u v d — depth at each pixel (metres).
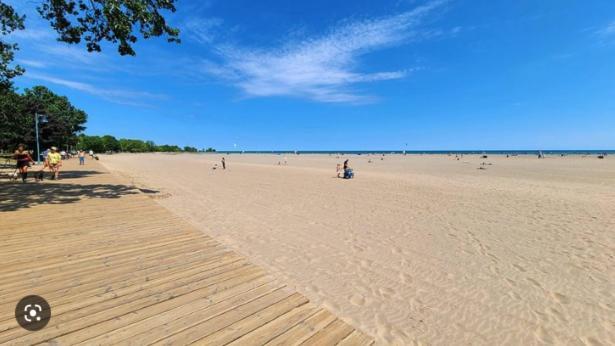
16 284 3.50
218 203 11.26
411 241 6.88
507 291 4.55
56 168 15.20
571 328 3.65
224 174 24.80
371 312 3.91
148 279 3.76
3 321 2.78
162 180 19.12
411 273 5.15
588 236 7.20
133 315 2.96
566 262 5.64
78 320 2.85
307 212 9.87
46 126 33.06
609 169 29.47
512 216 9.39
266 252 6.07
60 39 9.69
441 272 5.21
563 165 36.34
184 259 4.46
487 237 7.20
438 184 17.98
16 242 4.95
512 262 5.66
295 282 4.74
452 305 4.14
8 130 23.72
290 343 2.68
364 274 5.09
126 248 4.86
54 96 43.22
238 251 6.08
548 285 4.74
